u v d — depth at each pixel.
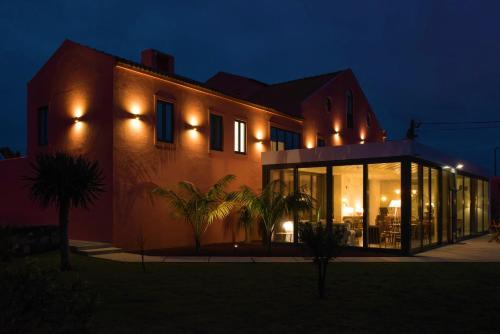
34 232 12.41
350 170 15.88
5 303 3.19
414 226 14.48
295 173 16.70
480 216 23.03
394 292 8.02
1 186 17.23
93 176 10.52
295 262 11.73
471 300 7.45
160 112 14.71
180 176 15.15
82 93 14.22
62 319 3.45
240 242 17.09
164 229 14.59
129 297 7.39
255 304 7.03
